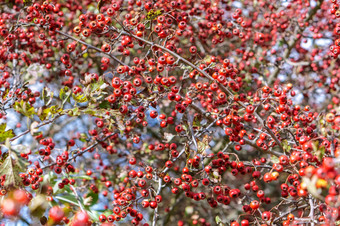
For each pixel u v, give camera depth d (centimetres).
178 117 696
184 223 809
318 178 304
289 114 445
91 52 702
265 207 731
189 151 445
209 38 680
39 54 633
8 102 479
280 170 394
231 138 461
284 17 737
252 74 727
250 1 802
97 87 417
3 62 552
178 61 460
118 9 448
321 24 761
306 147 372
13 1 670
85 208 525
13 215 274
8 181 342
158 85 445
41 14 479
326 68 752
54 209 292
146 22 469
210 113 472
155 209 423
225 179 734
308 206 400
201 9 647
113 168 692
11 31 506
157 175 448
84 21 451
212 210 784
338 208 306
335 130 385
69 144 485
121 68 440
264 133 441
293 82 750
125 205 416
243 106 446
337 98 694
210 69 470
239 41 776
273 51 710
